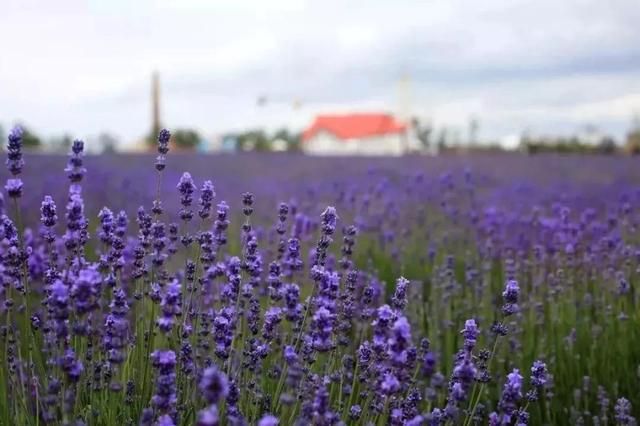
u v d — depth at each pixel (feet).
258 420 1.97
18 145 2.04
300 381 2.00
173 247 2.56
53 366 1.91
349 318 2.36
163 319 1.77
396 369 1.81
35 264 2.59
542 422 2.71
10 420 1.91
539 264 3.70
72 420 1.78
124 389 2.00
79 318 1.74
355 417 2.02
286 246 2.88
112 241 2.22
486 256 3.95
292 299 2.04
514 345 2.90
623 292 3.16
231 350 2.05
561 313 3.15
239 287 2.25
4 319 2.55
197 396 1.96
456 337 3.02
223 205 2.37
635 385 2.75
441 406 2.31
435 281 3.44
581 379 2.80
